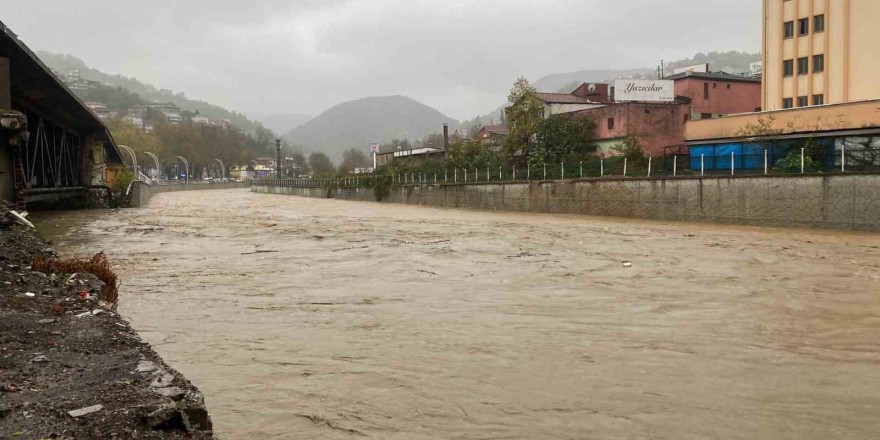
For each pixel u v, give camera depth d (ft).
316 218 128.16
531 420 20.22
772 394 22.84
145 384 15.55
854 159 98.32
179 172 559.38
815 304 39.45
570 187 141.18
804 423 20.10
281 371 25.20
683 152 156.46
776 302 40.11
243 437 18.60
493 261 59.88
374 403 21.62
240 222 114.01
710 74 190.19
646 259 61.16
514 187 159.84
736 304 39.47
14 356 17.62
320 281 48.42
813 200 94.89
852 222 90.43
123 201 173.06
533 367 26.00
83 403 14.02
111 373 16.34
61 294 27.84
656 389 23.34
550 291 44.06
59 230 93.56
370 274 52.06
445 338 30.78
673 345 29.63
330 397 22.17
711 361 26.99
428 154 270.67
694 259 61.11
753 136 118.52
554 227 101.60
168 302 39.68
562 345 29.55
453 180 197.77
